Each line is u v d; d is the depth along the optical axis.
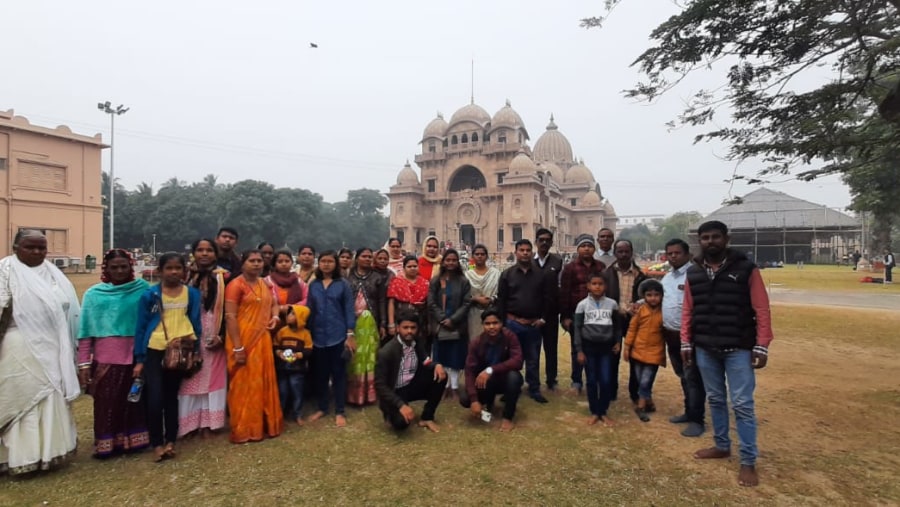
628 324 6.25
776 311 14.42
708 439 5.02
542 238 6.81
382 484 3.98
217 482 4.01
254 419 4.89
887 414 5.64
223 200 65.25
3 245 29.48
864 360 8.48
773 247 49.41
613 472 4.21
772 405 6.00
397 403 5.05
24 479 4.05
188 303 4.73
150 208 66.56
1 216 29.44
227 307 4.89
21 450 4.03
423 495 3.80
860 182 18.27
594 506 3.64
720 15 6.05
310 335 5.57
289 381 5.51
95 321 4.46
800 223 44.50
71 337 4.48
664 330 5.75
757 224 45.91
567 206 64.75
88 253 33.94
